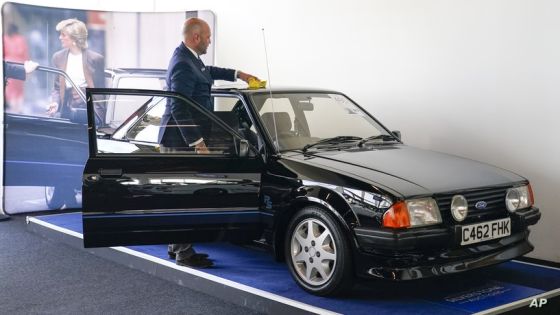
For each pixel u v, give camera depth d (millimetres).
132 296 3961
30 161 6402
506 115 4848
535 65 4656
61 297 3949
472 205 3621
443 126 5238
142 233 3926
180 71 4383
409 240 3334
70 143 6523
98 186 3852
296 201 3754
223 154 4000
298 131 4320
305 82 6258
